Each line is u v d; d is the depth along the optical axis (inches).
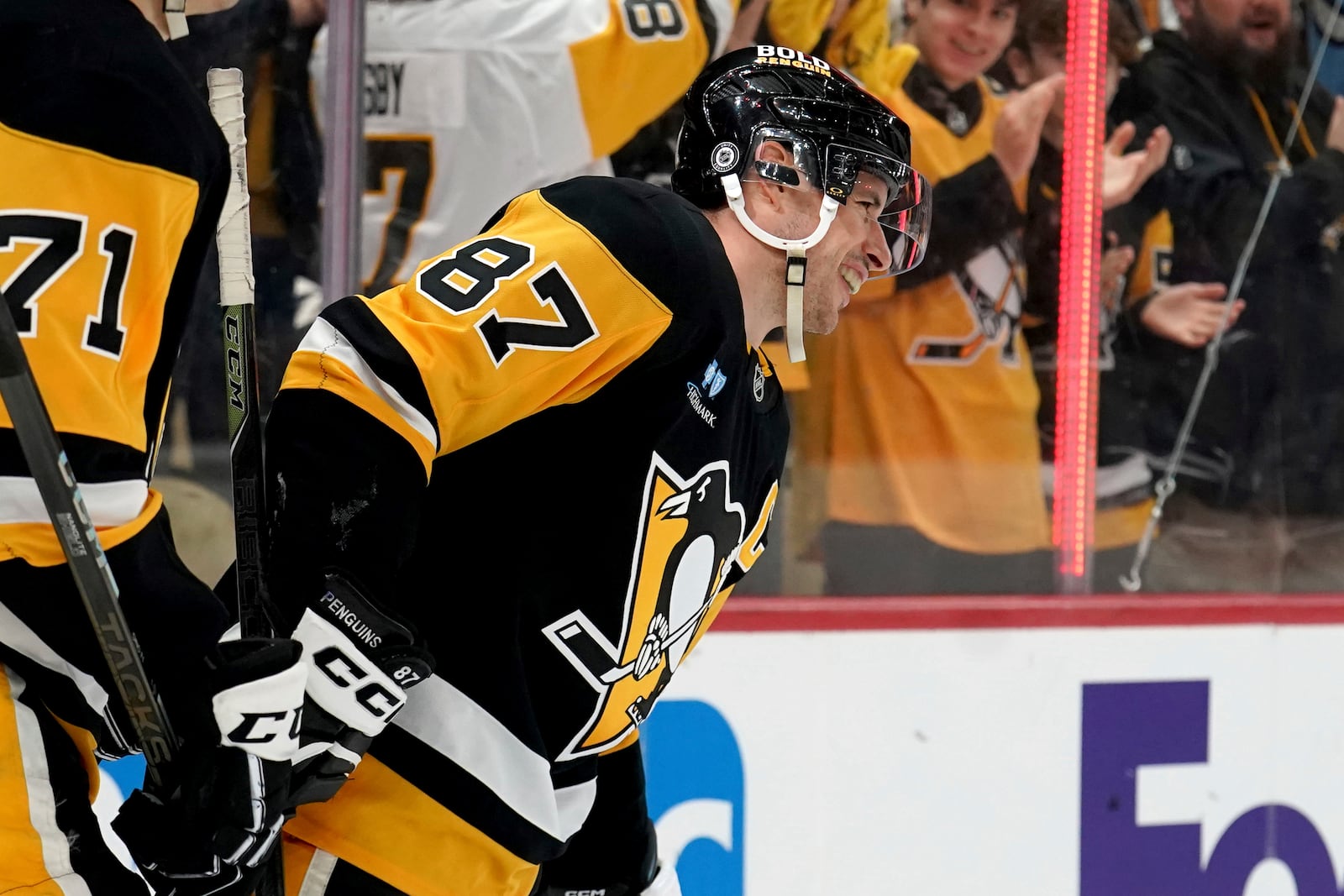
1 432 113.3
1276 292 379.2
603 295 145.6
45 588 118.5
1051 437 358.6
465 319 138.1
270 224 305.1
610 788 193.3
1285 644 361.4
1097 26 355.6
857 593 343.3
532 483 150.6
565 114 325.7
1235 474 377.1
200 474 301.0
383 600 135.5
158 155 119.9
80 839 128.4
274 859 144.7
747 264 174.1
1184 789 351.9
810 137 170.2
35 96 115.0
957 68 348.8
